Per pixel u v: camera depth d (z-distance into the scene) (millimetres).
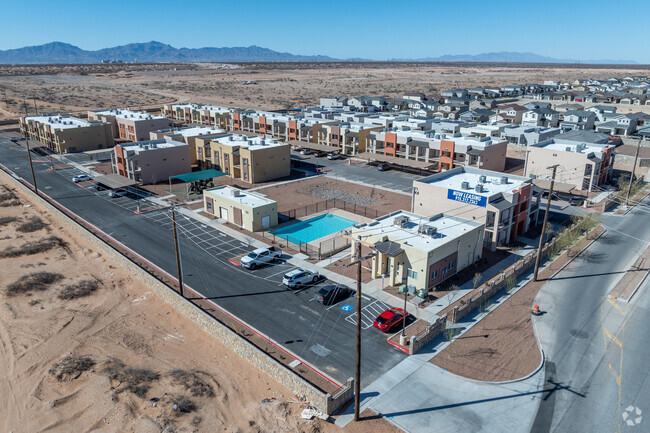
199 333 40719
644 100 196625
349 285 47938
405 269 46906
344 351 37188
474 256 53031
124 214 69500
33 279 49062
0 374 35281
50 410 31406
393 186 86438
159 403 31625
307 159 109812
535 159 87688
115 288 48375
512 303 44906
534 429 29469
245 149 87625
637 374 34688
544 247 55188
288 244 58969
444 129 120875
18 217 68938
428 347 37875
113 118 129625
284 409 31234
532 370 35031
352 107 186875
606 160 84688
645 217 69875
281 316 42250
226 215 67000
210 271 51156
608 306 44312
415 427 29641
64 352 37781
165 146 90562
